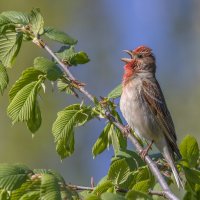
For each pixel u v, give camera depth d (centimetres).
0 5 2708
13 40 1117
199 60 2908
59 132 1050
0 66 1062
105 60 2802
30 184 883
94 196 836
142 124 1327
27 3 2730
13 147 2355
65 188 880
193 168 1043
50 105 2389
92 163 2347
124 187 1014
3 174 871
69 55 1131
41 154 2358
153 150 1348
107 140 1108
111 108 1098
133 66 1370
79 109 1069
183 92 2767
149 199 843
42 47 1116
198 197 1035
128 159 1034
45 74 1041
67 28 2811
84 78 2703
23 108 1048
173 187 1463
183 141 1046
